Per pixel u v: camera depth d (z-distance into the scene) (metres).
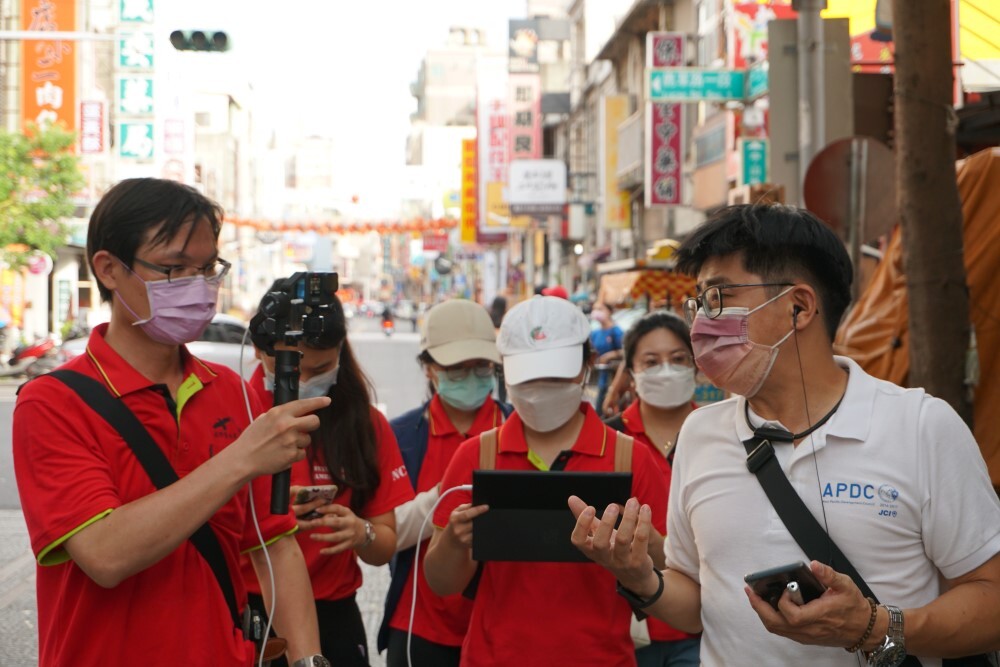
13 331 28.64
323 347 3.64
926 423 2.23
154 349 2.57
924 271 4.98
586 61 39.72
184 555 2.47
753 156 15.97
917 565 2.21
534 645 3.18
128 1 32.81
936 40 4.95
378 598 6.91
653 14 28.42
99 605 2.39
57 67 30.75
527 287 51.47
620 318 18.97
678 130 24.48
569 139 44.66
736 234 2.31
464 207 47.16
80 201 31.06
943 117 4.96
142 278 2.46
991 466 5.25
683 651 3.86
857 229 7.09
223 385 2.70
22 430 2.40
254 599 3.54
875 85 8.88
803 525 2.23
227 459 2.31
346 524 3.56
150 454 2.46
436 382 4.36
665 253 19.11
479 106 43.00
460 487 3.29
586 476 3.04
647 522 2.44
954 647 2.12
